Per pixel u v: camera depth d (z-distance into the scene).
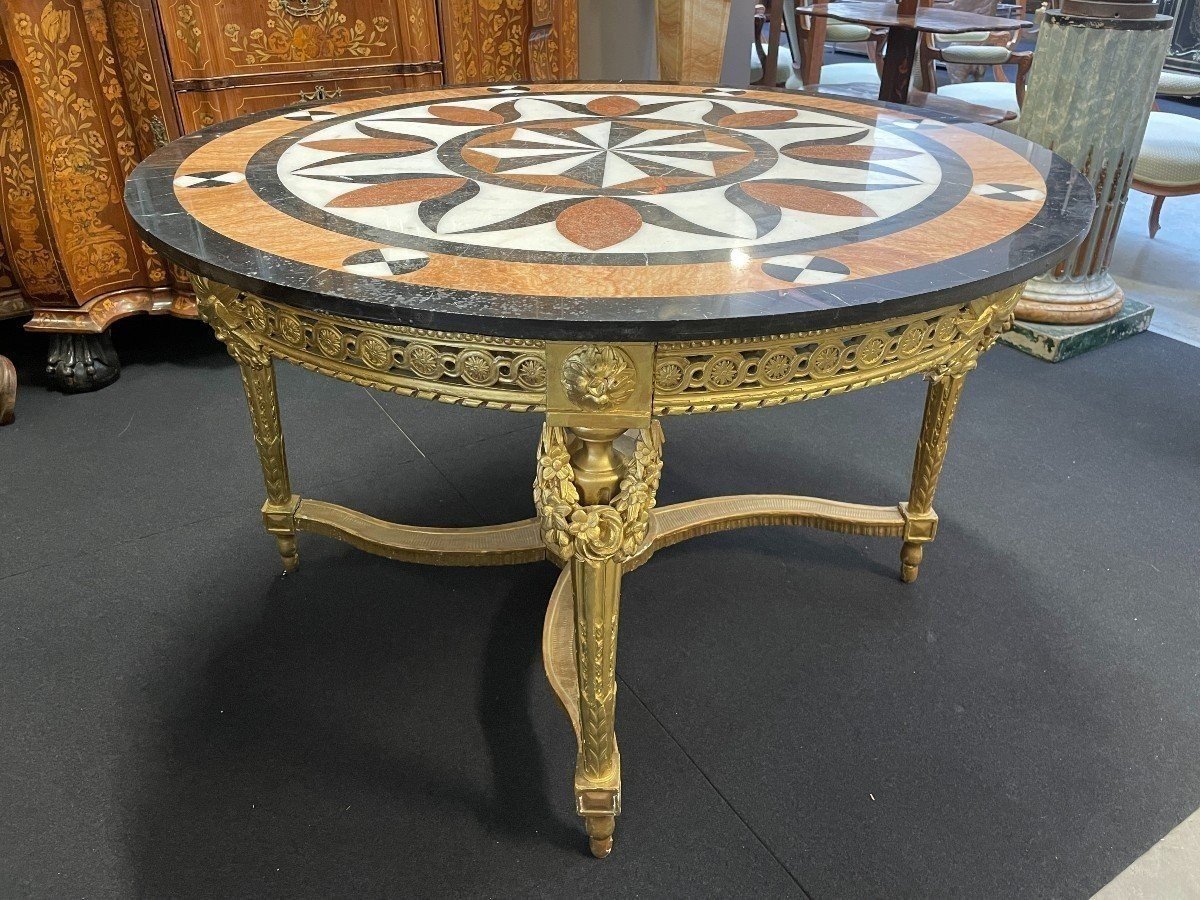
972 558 1.80
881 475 2.09
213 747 1.38
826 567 1.79
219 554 1.82
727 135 1.61
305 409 2.39
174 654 1.56
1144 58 2.39
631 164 1.42
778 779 1.33
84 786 1.31
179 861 1.20
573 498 1.00
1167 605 1.68
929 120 1.74
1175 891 1.17
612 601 1.06
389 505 1.98
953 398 1.55
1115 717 1.43
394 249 1.06
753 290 0.93
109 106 2.34
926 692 1.48
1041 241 1.07
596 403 0.95
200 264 1.03
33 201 2.24
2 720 1.42
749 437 2.26
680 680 1.51
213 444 2.23
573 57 2.94
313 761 1.36
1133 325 2.79
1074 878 1.18
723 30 3.09
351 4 2.47
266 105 2.47
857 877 1.19
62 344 2.45
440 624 1.64
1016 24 2.82
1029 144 1.55
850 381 1.05
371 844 1.23
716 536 1.89
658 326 0.87
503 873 1.19
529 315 0.88
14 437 2.25
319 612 1.67
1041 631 1.61
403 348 1.00
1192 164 2.83
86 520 1.92
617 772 1.19
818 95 1.99
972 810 1.28
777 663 1.55
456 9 2.59
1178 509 1.96
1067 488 2.03
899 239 1.08
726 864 1.20
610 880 1.18
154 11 2.24
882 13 3.11
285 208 1.21
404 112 1.81
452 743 1.39
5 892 1.16
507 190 1.28
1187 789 1.31
